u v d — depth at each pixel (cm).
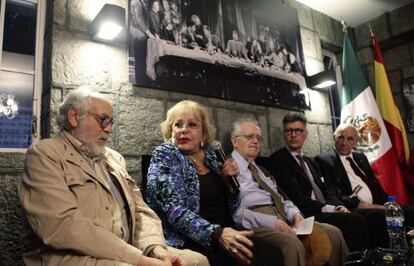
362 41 398
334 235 169
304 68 323
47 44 192
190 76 233
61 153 123
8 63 191
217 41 255
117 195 137
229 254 148
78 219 107
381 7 366
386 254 150
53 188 110
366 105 319
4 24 192
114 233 120
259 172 211
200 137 184
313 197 234
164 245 129
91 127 131
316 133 319
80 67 190
